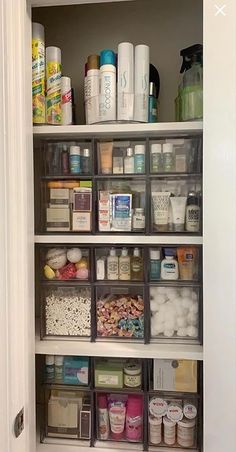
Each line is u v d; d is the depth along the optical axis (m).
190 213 0.96
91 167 1.00
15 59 0.81
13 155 0.80
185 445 0.98
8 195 0.79
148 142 0.99
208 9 0.81
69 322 1.02
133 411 1.01
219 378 0.82
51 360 1.03
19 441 0.82
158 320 1.00
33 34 0.95
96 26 1.16
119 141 1.00
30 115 0.91
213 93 0.81
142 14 1.14
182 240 0.95
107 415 1.02
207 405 0.83
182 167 0.97
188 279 0.98
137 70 0.96
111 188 1.00
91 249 1.02
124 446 1.00
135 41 1.15
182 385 0.99
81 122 1.15
